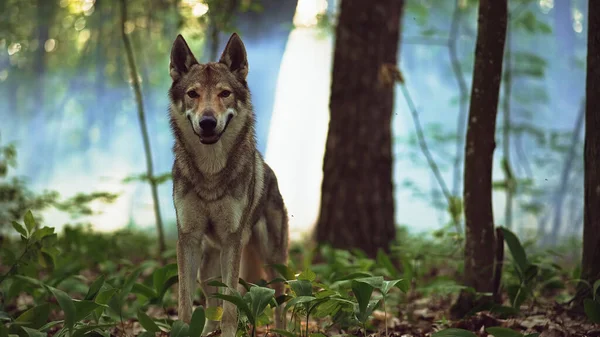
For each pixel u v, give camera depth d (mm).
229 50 4949
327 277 6367
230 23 9531
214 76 4746
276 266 4738
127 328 5141
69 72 31766
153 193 9195
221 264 4738
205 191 4605
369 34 8672
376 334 4598
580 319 5105
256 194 5098
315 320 5543
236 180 4680
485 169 5477
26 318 4035
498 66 5383
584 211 5270
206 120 4473
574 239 11664
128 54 9203
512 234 5430
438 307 6094
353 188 8570
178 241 4695
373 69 8656
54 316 5484
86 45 27891
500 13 5332
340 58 8742
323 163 8828
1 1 16875
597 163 5145
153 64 29078
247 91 4945
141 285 4926
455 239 6539
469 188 5527
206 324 5090
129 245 9398
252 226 5176
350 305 4453
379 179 8641
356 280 4180
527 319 5160
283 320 4609
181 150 4715
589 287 5031
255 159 5031
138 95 9219
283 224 5496
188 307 4566
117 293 4762
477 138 5461
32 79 29672
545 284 5785
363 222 8523
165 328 4535
